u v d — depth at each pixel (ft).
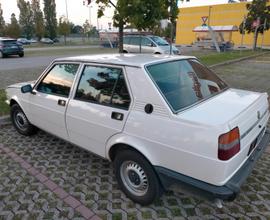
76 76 11.09
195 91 9.44
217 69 43.39
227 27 101.71
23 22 221.05
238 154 7.64
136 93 8.81
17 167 12.27
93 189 10.61
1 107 19.63
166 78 9.10
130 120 8.85
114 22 24.76
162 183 8.55
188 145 7.62
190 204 9.70
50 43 184.24
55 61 12.36
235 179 7.63
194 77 10.24
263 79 33.86
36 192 10.45
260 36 130.41
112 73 9.71
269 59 61.26
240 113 8.20
